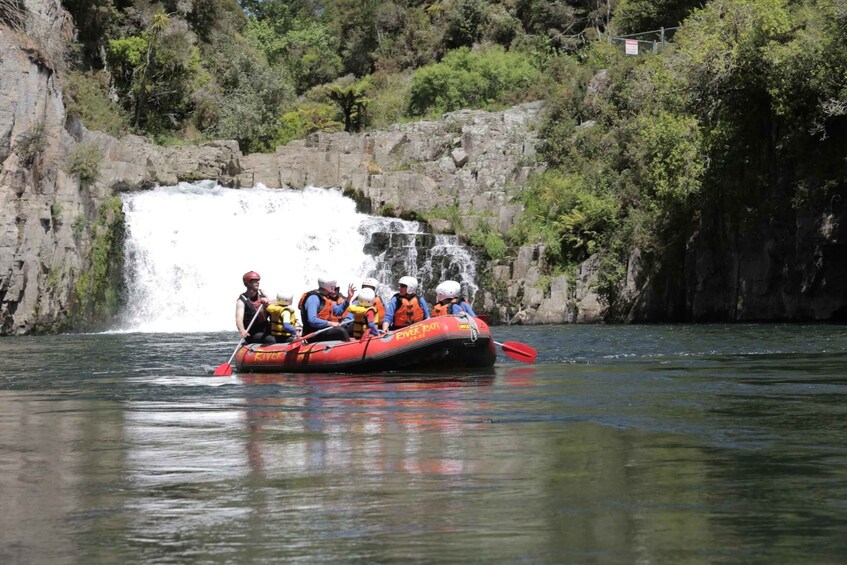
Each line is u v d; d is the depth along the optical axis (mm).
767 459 6281
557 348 19312
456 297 15266
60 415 9477
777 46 29891
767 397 9992
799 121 30594
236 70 52188
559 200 38062
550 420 8305
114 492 5535
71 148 33656
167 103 48062
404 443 7133
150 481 5844
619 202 35938
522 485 5527
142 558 4188
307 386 12180
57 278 31703
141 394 11578
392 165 42969
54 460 6648
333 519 4801
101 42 46094
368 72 66688
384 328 14523
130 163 36469
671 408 9070
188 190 37688
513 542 4324
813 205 30578
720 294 32906
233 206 36844
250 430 8039
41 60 32281
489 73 51094
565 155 40750
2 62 30859
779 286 31719
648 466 6070
